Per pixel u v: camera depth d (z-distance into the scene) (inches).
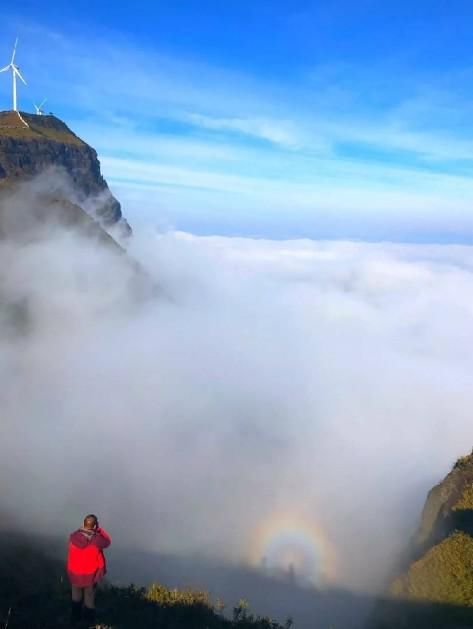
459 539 868.0
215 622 690.2
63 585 751.7
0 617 562.3
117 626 592.7
